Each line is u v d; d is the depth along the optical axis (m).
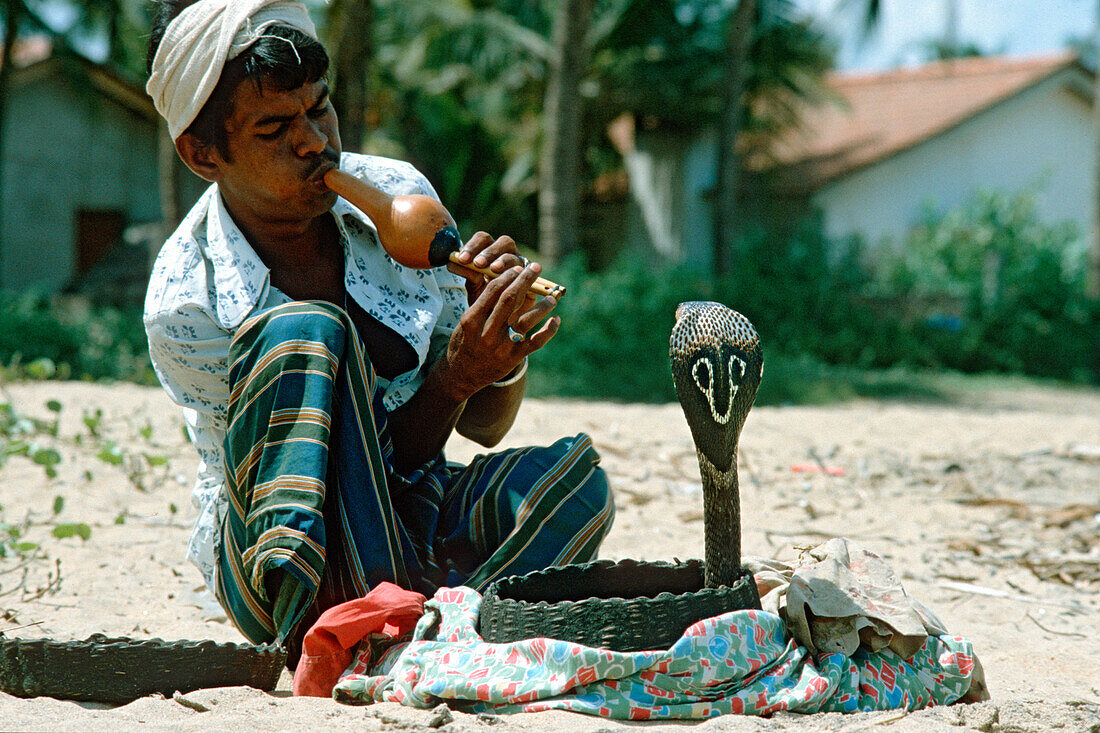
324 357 2.31
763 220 22.83
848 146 23.36
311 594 2.28
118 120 25.92
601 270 25.80
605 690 2.12
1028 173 23.88
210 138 2.45
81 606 3.36
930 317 17.03
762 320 16.52
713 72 20.97
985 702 2.27
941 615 3.62
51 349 13.62
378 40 21.56
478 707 2.16
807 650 2.29
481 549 2.55
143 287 22.64
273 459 2.28
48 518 4.50
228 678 2.30
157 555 3.98
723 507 2.19
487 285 2.38
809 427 7.32
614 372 13.81
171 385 2.61
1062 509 5.20
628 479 5.51
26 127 24.89
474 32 21.30
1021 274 17.03
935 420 7.86
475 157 25.53
